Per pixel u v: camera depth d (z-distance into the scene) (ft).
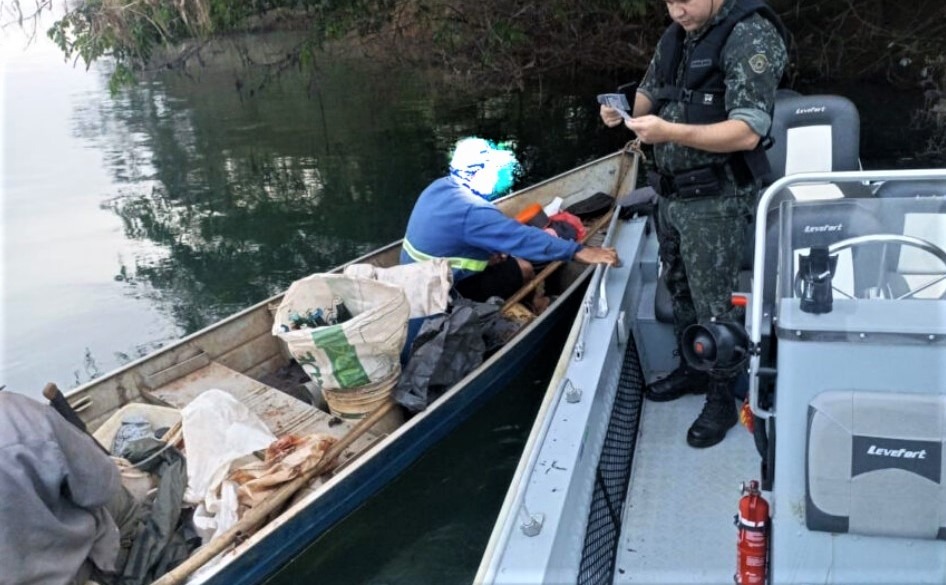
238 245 23.81
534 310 14.35
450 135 34.40
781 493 5.30
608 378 8.67
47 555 6.95
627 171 19.07
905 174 5.57
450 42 38.83
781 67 7.52
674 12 7.68
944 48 31.53
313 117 39.32
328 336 10.44
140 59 28.12
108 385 11.62
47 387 8.23
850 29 33.99
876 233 5.81
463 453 11.79
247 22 36.91
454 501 11.51
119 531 8.25
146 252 23.47
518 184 27.25
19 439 6.84
